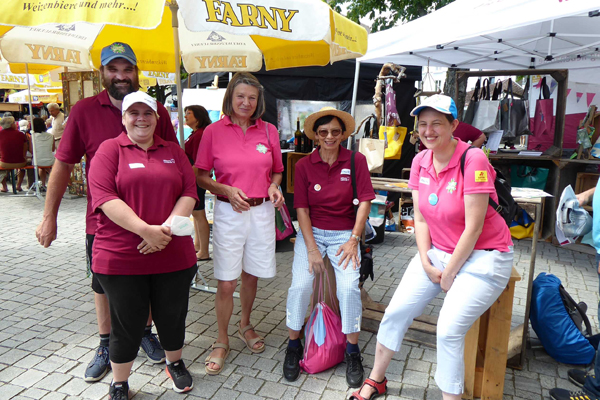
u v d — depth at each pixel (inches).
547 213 247.1
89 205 104.3
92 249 97.7
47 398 100.1
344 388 106.7
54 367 112.6
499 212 89.7
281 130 291.3
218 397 102.2
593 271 194.7
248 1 92.2
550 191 245.8
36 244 222.1
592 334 131.6
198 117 176.6
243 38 172.7
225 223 109.9
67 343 124.6
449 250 91.7
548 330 118.7
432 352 124.0
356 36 121.6
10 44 155.1
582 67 265.9
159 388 105.1
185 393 103.3
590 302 160.2
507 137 247.4
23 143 358.0
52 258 200.5
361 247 120.2
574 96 296.2
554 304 119.3
